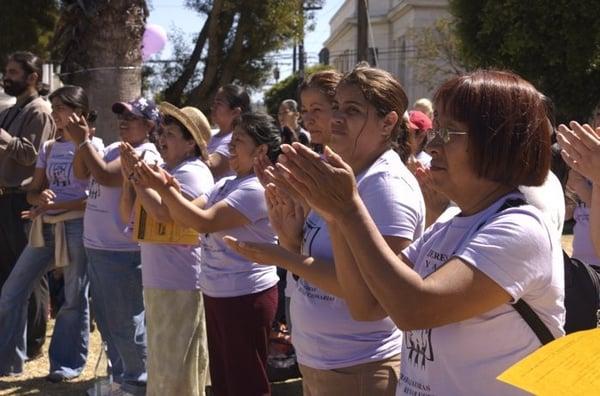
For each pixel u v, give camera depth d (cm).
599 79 1564
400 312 183
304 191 190
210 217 397
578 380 139
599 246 290
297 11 1636
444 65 2967
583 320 276
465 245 190
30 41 1584
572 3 1498
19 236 636
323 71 365
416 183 289
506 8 1559
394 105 290
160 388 451
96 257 511
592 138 240
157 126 508
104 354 553
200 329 459
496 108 195
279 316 557
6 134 600
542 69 1590
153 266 450
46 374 593
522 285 186
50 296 734
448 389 196
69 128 496
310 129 362
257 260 279
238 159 416
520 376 142
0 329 579
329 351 289
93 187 516
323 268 271
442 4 3278
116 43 841
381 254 186
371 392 285
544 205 254
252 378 423
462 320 187
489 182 199
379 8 3688
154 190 407
